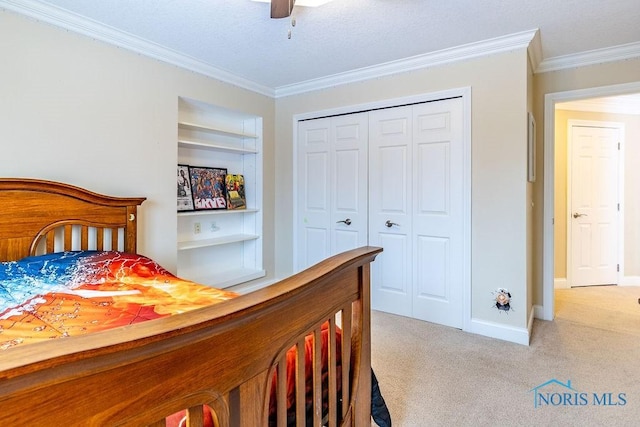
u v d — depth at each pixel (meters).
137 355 0.57
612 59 2.84
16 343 1.11
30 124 2.11
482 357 2.41
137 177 2.67
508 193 2.68
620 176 4.32
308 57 2.97
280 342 0.94
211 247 3.69
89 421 0.53
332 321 1.23
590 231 4.29
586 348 2.55
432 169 3.05
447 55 2.86
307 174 3.81
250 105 3.66
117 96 2.54
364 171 3.43
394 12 2.22
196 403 0.70
